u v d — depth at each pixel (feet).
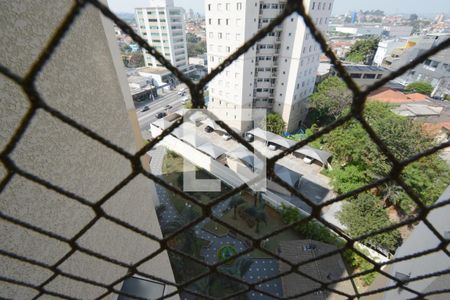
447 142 1.96
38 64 1.49
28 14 4.42
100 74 6.89
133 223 8.66
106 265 7.16
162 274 10.65
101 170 6.93
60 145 5.35
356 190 2.46
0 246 4.16
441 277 6.29
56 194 5.31
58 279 5.40
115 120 7.72
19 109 4.39
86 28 6.23
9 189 4.28
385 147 2.04
